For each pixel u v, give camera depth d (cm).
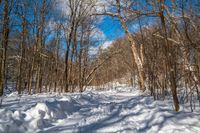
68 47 1534
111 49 1975
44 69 2019
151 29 792
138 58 1212
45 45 1844
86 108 616
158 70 783
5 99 730
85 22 1764
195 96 732
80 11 1590
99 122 438
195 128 360
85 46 1873
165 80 783
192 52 520
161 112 453
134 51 1240
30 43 1664
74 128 392
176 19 601
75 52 1795
